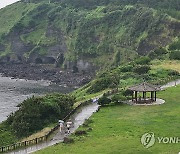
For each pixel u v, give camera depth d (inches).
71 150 1739.7
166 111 2402.8
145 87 2689.5
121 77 3932.1
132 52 7696.9
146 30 7755.9
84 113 2517.2
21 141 2053.4
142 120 2193.7
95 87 3762.3
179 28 7140.8
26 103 2447.1
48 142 1929.1
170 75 3919.8
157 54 5575.8
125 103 2704.2
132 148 1713.8
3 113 4136.3
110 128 2058.3
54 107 2415.1
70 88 6855.3
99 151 1699.1
